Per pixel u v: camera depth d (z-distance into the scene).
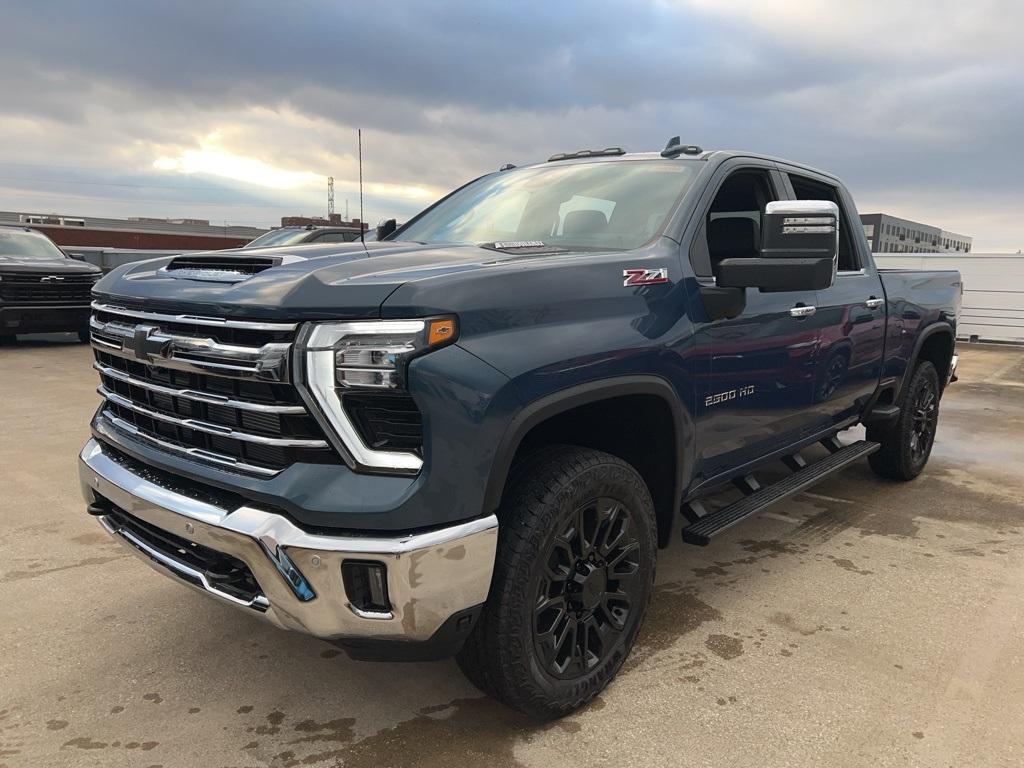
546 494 2.15
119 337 2.39
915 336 4.64
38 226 34.38
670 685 2.57
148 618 3.02
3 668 2.64
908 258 16.45
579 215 3.07
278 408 1.93
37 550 3.67
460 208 3.58
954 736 2.29
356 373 1.86
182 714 2.39
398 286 1.90
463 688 2.57
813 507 4.53
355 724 2.35
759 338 3.05
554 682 2.28
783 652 2.80
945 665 2.71
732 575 3.51
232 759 2.18
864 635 2.93
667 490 2.76
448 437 1.89
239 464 2.06
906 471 4.97
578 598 2.34
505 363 2.00
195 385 2.17
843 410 4.07
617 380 2.33
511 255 2.45
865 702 2.47
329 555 1.86
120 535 2.50
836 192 4.16
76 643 2.82
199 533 2.04
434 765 2.15
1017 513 4.46
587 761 2.18
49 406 7.07
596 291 2.35
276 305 1.91
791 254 2.51
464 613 1.99
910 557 3.74
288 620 1.97
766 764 2.17
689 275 2.73
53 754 2.19
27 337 13.55
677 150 3.27
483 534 1.97
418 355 1.87
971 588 3.38
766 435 3.33
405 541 1.86
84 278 11.39
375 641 1.95
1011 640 2.90
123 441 2.45
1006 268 15.50
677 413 2.62
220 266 2.35
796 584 3.41
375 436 1.92
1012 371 11.32
